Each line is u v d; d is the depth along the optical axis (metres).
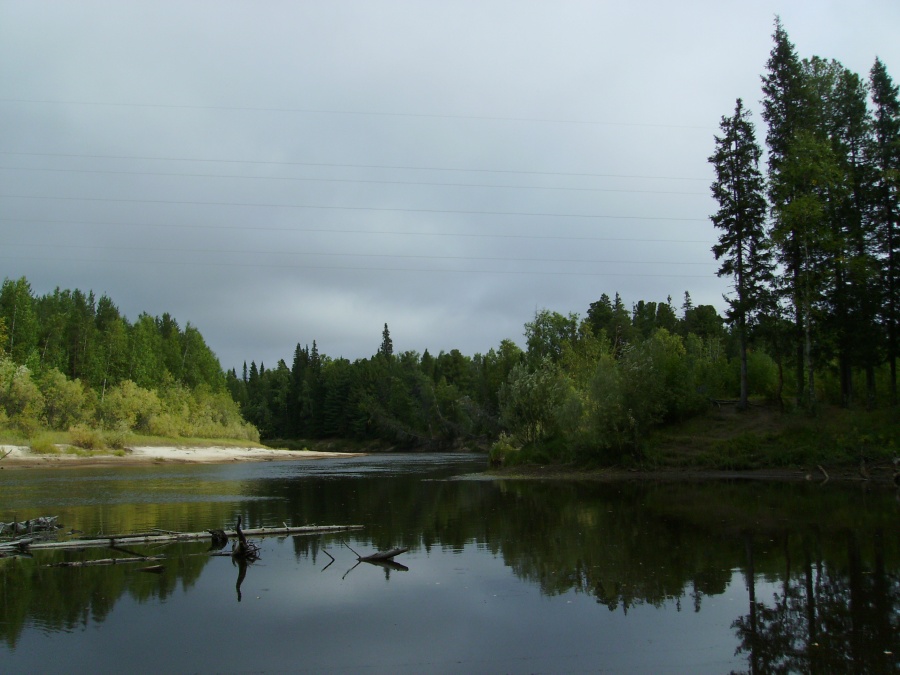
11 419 69.38
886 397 40.25
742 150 42.78
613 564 15.53
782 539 17.95
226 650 10.27
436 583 14.36
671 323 112.50
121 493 35.56
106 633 11.16
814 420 38.50
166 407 101.38
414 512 26.16
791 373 47.88
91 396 86.62
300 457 97.12
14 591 14.01
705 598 12.62
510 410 49.66
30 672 9.38
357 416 135.50
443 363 153.00
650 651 9.91
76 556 17.88
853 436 36.38
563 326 92.62
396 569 15.82
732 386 49.88
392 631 11.09
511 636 10.72
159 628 11.41
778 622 11.10
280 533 21.08
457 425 121.06
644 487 33.16
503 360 117.56
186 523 23.62
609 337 99.12
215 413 116.25
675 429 43.25
